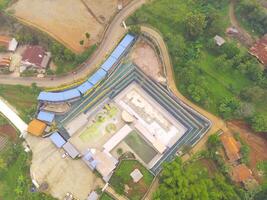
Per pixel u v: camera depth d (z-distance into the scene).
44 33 110.50
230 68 106.31
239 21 114.06
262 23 111.88
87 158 96.69
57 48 107.12
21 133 101.50
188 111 103.44
